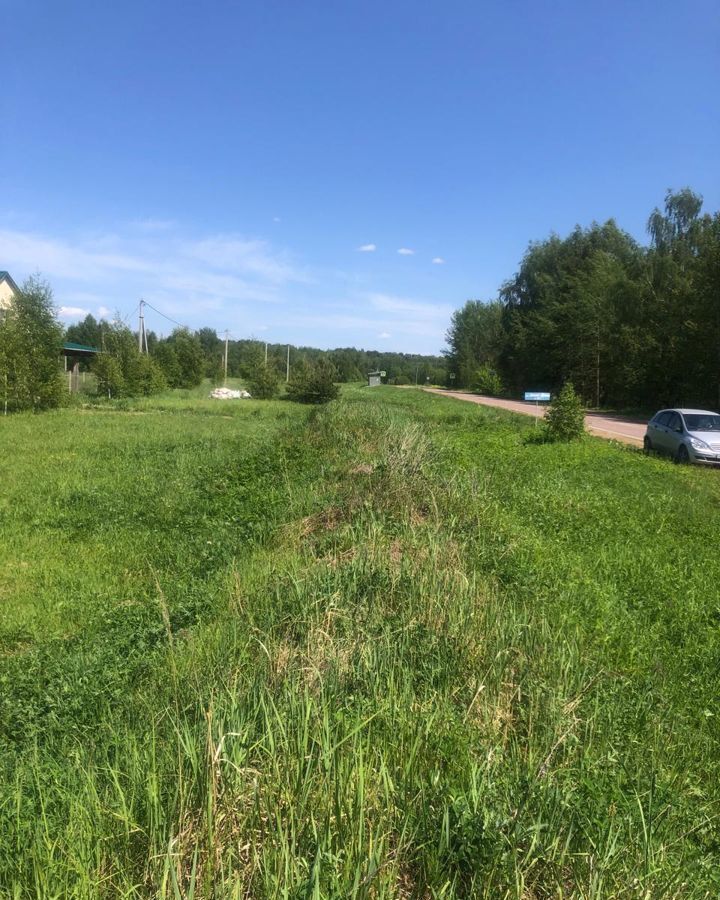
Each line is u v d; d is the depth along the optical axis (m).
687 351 34.38
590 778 3.09
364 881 2.16
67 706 4.28
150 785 2.63
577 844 2.61
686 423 17.31
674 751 3.76
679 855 2.80
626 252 60.28
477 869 2.35
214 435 19.41
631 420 34.00
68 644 5.53
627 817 2.81
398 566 5.86
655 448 18.59
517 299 69.56
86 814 2.61
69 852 2.40
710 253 32.91
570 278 59.00
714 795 3.42
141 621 5.84
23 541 8.56
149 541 8.71
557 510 10.19
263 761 2.79
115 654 5.08
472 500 8.98
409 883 2.43
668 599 6.54
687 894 2.52
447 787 2.72
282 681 3.66
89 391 43.25
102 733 3.83
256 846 2.37
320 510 8.90
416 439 13.09
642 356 39.66
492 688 3.84
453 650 4.25
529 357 61.06
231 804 2.48
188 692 4.05
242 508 10.04
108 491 11.33
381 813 2.50
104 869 2.39
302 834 2.40
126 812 2.54
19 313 28.72
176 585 6.95
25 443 17.08
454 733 3.22
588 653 4.97
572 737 3.40
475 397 59.31
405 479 9.15
